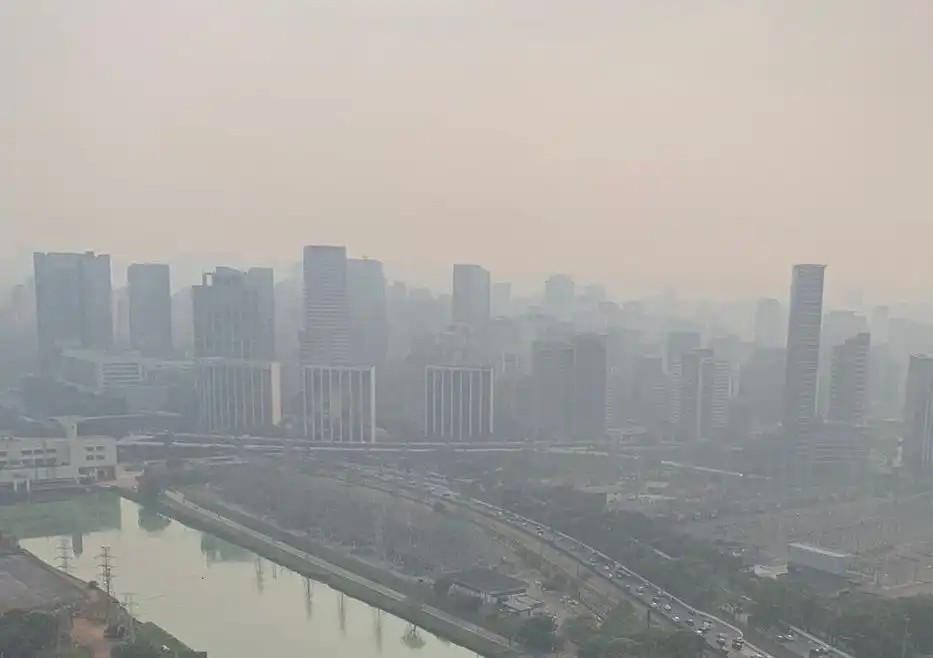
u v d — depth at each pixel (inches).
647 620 5369.1
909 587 6127.0
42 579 6082.7
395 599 5984.3
